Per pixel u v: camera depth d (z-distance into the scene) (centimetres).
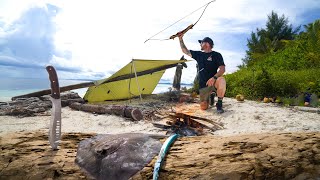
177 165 254
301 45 1608
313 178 242
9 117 602
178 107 718
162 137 319
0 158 281
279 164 247
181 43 666
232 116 591
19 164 272
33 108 674
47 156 283
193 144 291
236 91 983
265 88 909
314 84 886
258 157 254
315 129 470
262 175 240
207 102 672
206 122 537
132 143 280
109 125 533
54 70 298
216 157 260
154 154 269
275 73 1080
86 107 686
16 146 304
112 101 870
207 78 666
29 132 349
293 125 500
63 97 817
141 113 577
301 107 684
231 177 239
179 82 958
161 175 248
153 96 934
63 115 632
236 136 312
